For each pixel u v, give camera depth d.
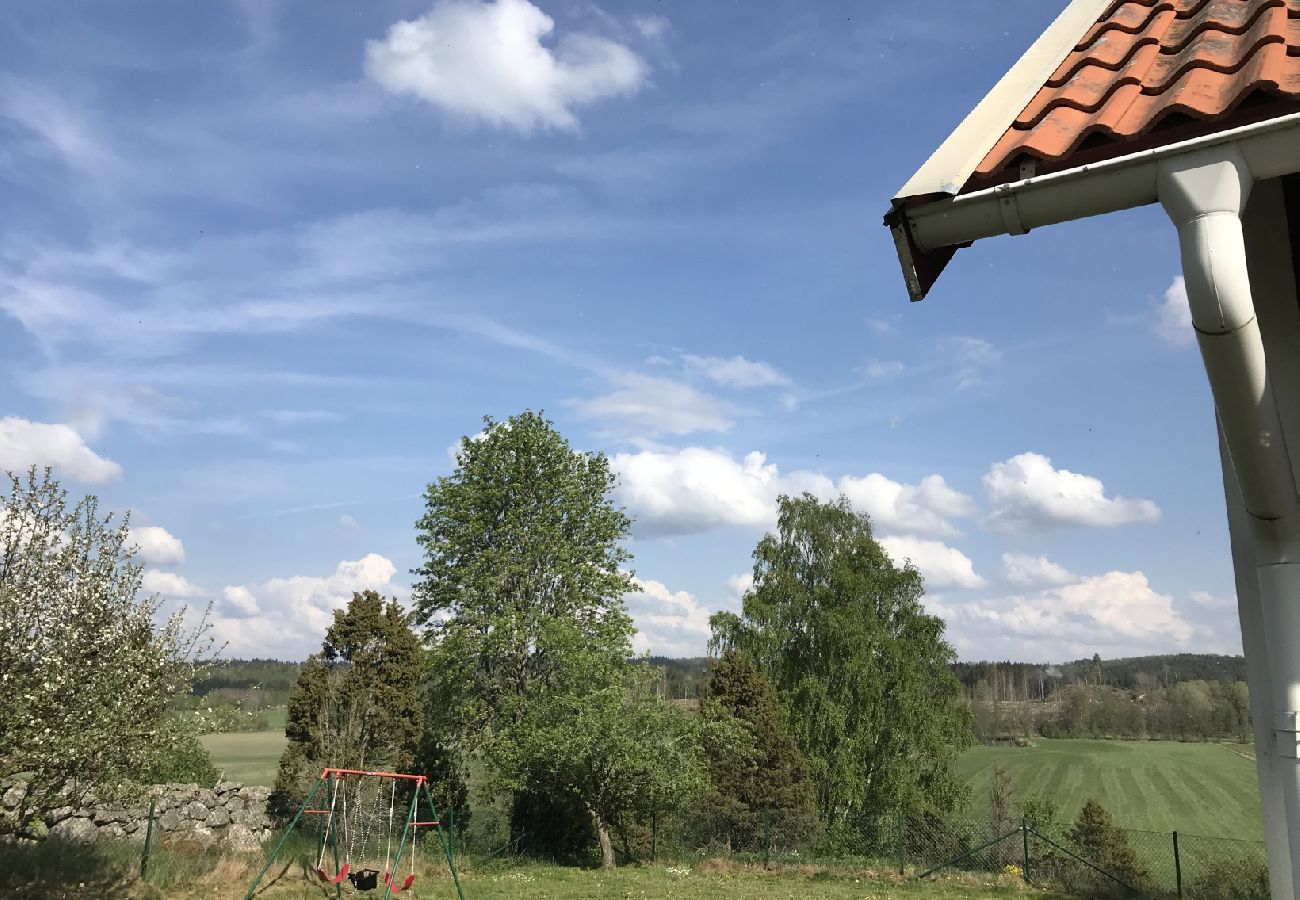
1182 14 3.13
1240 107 2.34
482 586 23.97
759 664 32.28
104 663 10.32
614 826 23.50
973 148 2.61
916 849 21.12
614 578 24.89
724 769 28.16
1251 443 2.30
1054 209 2.50
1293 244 3.42
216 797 18.69
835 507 34.31
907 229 2.64
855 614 31.80
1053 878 17.28
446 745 23.27
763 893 16.59
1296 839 2.34
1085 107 2.74
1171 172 2.33
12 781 10.38
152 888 12.19
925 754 31.41
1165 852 16.95
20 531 10.52
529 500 25.41
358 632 24.52
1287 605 2.40
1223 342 2.23
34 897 10.53
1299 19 2.68
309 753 22.64
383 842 19.22
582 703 21.14
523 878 18.25
